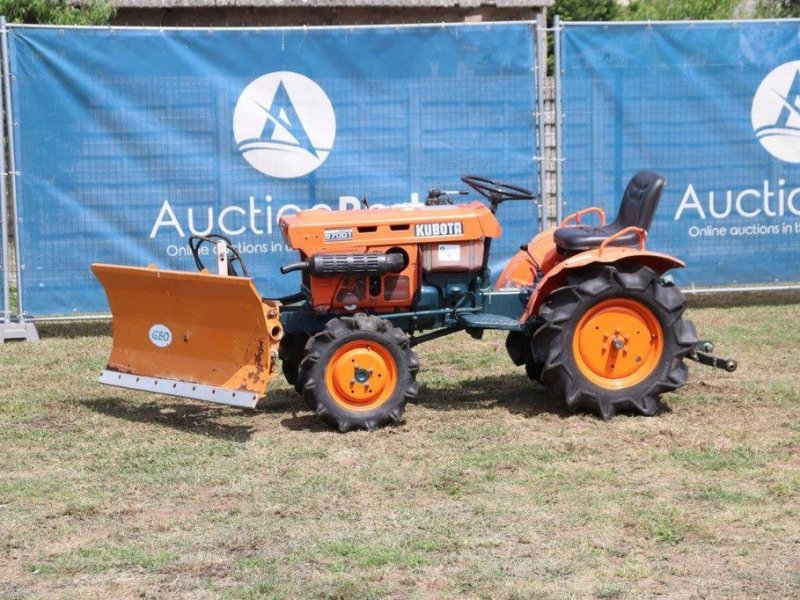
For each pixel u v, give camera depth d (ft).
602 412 22.43
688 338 22.71
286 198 32.24
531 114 32.55
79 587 14.89
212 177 31.91
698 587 14.71
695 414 22.90
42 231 31.27
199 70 31.53
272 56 31.78
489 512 17.37
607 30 32.60
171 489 18.66
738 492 18.08
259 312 20.84
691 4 59.67
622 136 33.06
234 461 20.10
